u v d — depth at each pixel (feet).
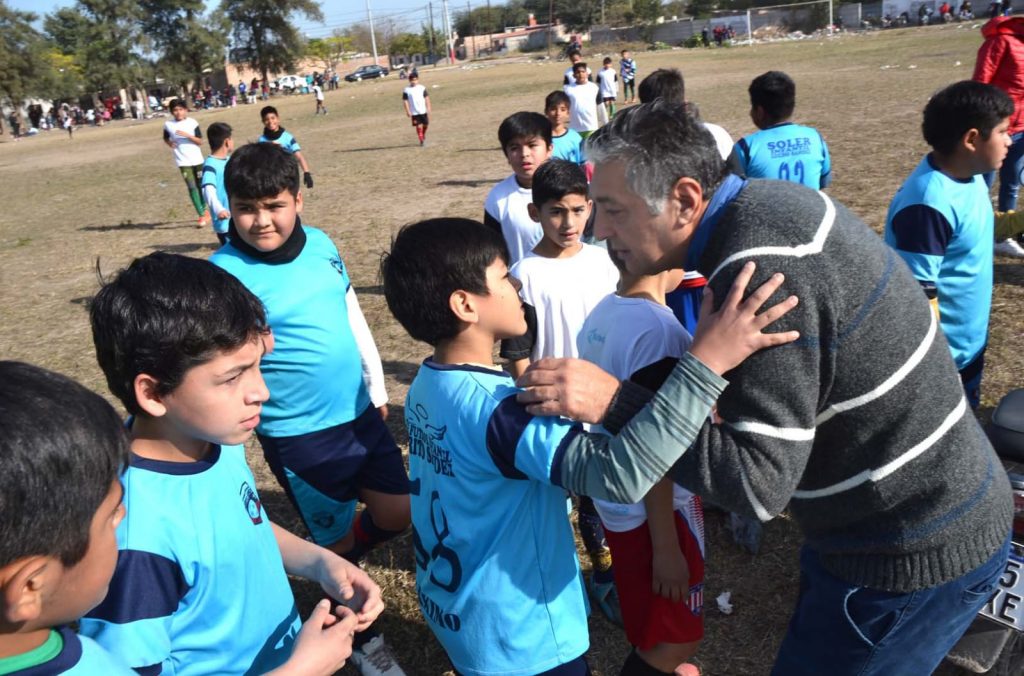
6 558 3.18
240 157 8.72
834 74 76.38
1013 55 21.02
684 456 5.15
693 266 5.40
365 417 9.71
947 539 5.31
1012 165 22.12
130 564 4.81
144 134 117.60
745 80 78.84
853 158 34.22
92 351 22.22
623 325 6.82
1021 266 19.65
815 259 4.83
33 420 3.28
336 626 5.08
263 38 227.81
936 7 176.86
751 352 4.83
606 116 63.00
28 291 29.63
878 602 5.60
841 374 4.97
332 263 9.61
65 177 69.36
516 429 5.49
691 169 5.15
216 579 5.31
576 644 6.36
